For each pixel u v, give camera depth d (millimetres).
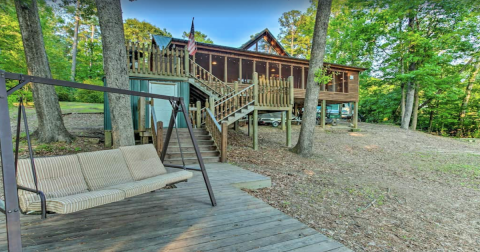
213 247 2184
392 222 3850
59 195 2527
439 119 20344
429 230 3678
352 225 3582
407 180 6621
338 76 17094
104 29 4902
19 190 2236
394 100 21984
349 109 26984
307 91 8617
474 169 7789
